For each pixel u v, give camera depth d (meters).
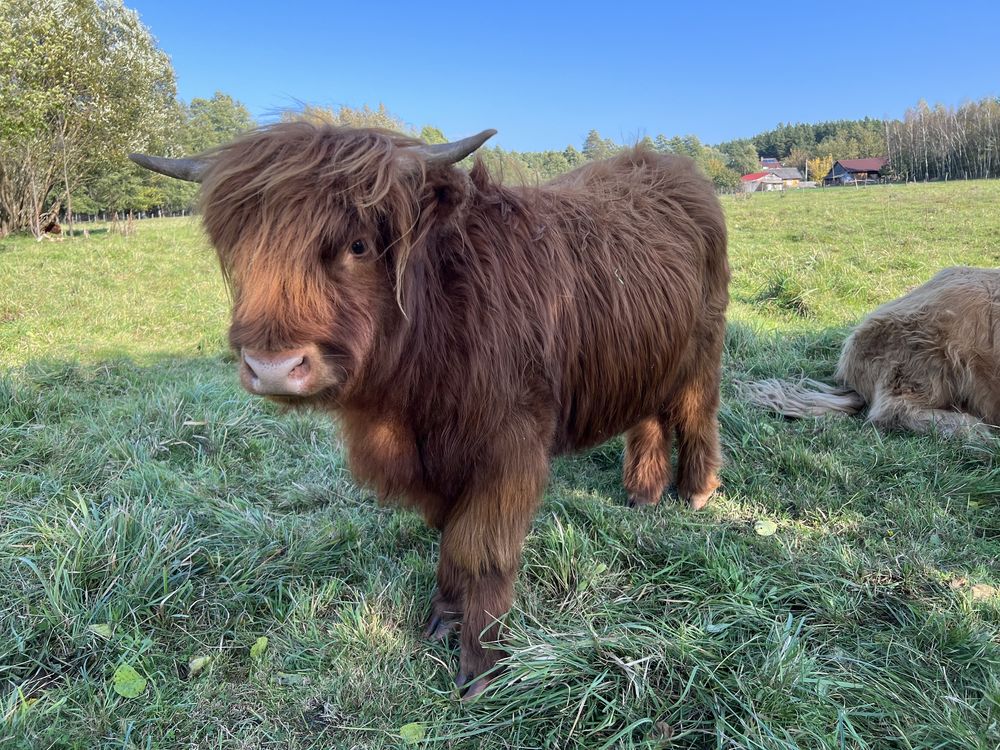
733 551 2.82
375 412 2.05
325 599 2.57
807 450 3.78
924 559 2.79
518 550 2.21
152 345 6.75
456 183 1.83
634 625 2.33
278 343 1.62
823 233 13.59
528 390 2.14
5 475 3.42
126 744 1.94
